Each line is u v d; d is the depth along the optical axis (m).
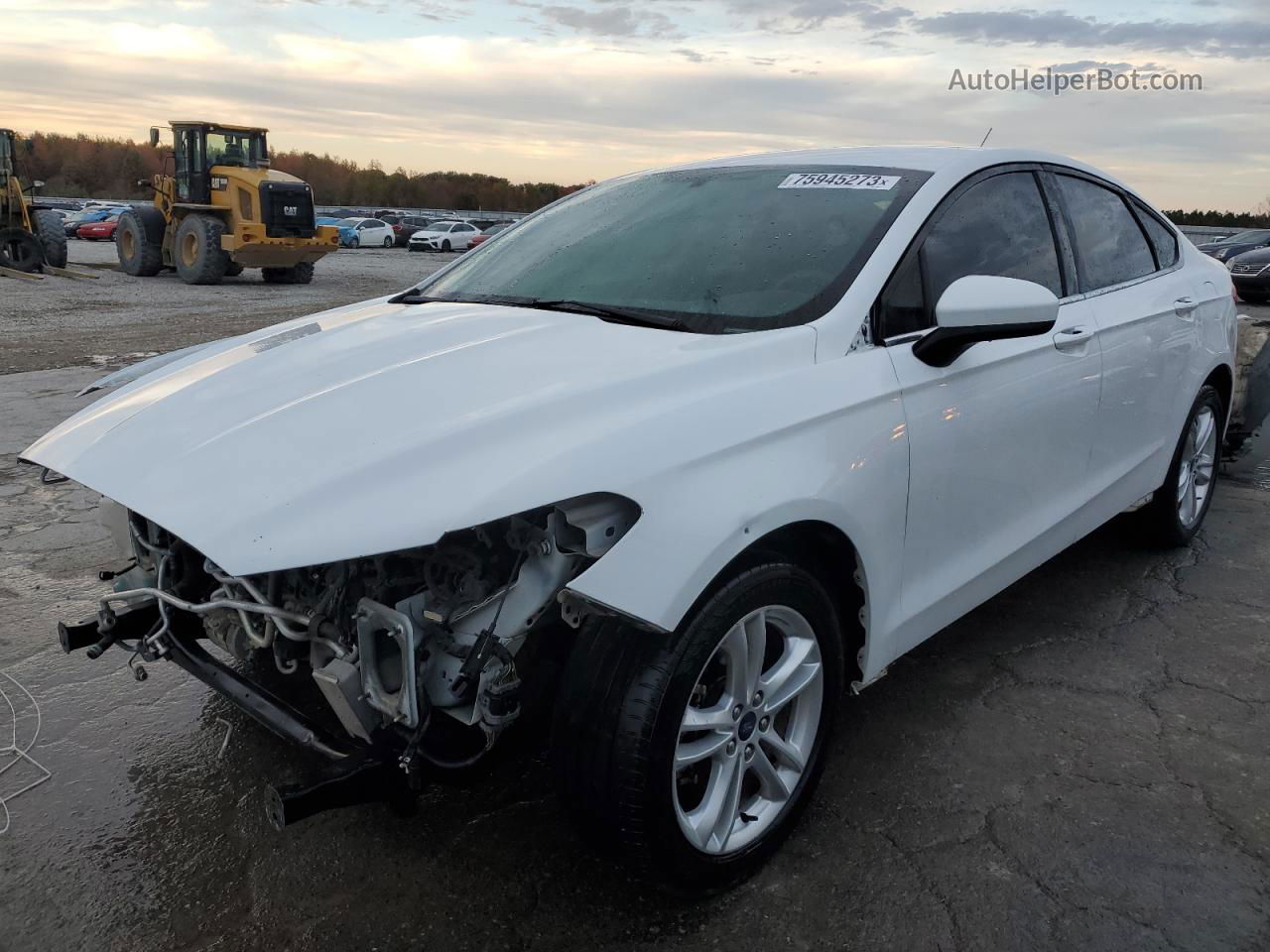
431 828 2.51
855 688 2.59
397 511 1.89
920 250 2.76
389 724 2.03
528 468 1.95
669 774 2.04
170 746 2.89
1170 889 2.29
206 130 20.56
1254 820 2.54
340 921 2.19
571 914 2.21
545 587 2.04
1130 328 3.55
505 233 3.67
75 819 2.54
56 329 12.73
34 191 21.55
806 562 2.40
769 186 3.15
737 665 2.19
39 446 2.54
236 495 1.99
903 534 2.57
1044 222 3.32
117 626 2.59
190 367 2.84
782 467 2.19
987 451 2.84
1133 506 3.90
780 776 2.38
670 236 3.04
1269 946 2.12
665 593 1.93
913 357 2.61
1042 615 3.78
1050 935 2.15
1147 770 2.77
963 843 2.45
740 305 2.62
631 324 2.63
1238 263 16.95
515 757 2.18
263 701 2.29
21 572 4.15
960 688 3.22
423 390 2.26
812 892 2.29
